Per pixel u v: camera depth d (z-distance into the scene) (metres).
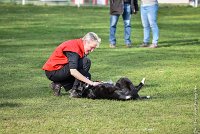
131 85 9.91
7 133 7.77
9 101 9.98
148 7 18.41
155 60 15.49
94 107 9.38
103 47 18.52
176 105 9.56
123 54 16.70
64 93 10.77
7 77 12.70
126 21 18.73
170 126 8.12
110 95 9.91
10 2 38.59
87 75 10.42
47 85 11.71
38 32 22.83
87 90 10.05
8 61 15.22
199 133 7.77
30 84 11.84
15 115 8.82
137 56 16.27
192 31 24.11
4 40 20.27
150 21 18.48
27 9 33.41
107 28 24.38
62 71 10.25
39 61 15.29
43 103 9.78
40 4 37.88
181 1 41.00
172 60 15.52
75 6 36.38
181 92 10.86
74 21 27.22
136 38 21.38
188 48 18.39
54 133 7.77
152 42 19.02
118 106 9.43
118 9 18.39
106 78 12.60
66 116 8.73
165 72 13.38
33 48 18.11
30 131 7.88
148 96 10.21
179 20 28.86
